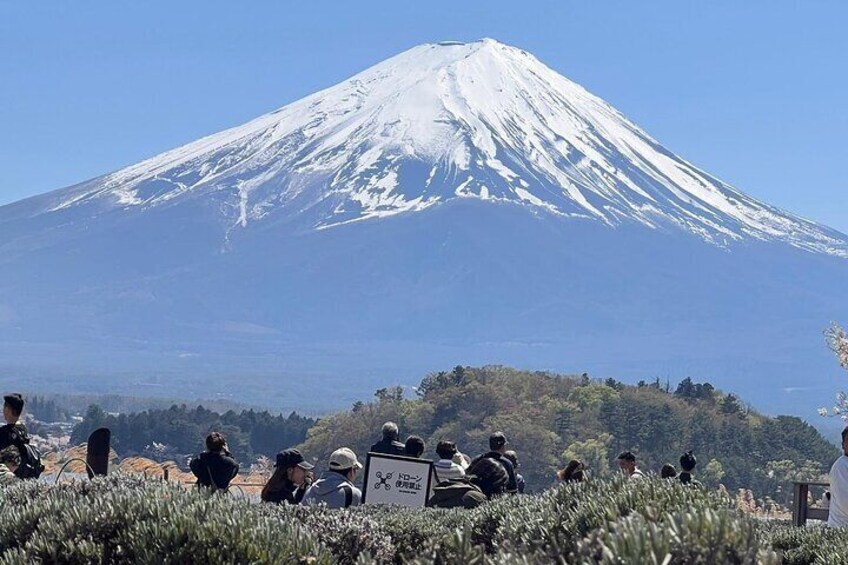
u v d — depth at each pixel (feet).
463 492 82.38
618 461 118.42
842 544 66.44
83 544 48.11
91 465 104.99
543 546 44.91
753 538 32.99
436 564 37.88
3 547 52.80
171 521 47.55
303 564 47.37
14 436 92.32
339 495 91.61
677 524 32.91
